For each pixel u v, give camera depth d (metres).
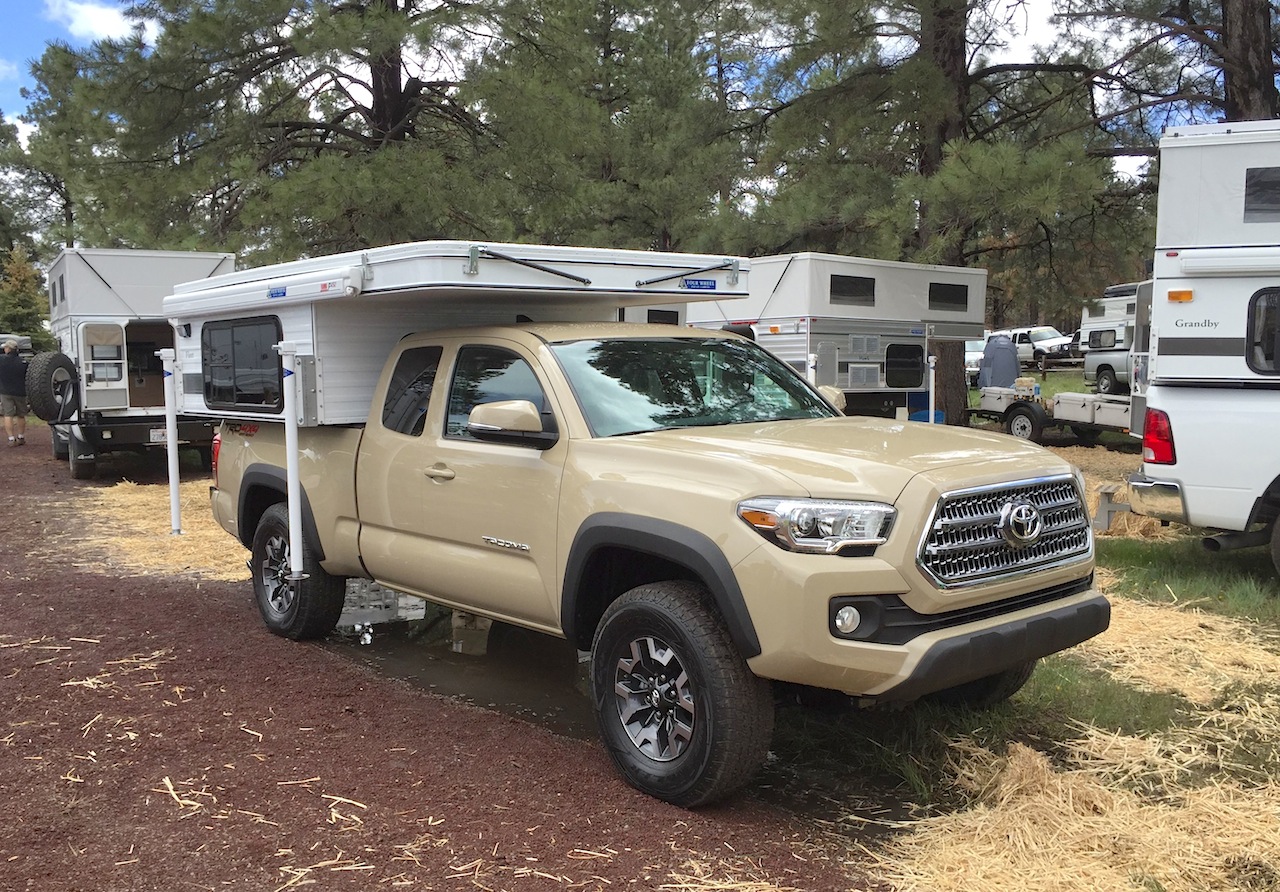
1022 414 16.95
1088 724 4.79
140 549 9.16
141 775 4.18
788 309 12.84
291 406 5.56
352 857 3.49
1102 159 12.99
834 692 4.07
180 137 15.73
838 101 14.80
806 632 3.57
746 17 15.73
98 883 3.32
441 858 3.49
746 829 3.76
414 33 13.84
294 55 14.81
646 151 19.16
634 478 4.10
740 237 15.77
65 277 14.09
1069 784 3.96
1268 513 7.05
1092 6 13.84
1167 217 7.09
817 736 4.70
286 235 14.16
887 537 3.63
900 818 3.91
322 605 6.08
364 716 4.93
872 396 13.45
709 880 3.36
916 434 4.44
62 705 5.00
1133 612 6.59
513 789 4.07
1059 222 15.03
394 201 14.05
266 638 6.32
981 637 3.70
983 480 3.83
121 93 14.80
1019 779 3.99
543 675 5.78
